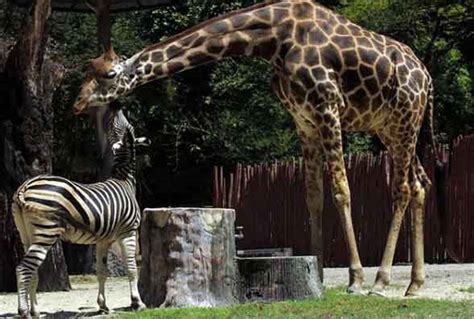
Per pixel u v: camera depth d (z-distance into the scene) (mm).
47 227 9188
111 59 10539
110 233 9781
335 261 17906
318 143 11211
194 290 9992
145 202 26516
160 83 24094
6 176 14641
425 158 17484
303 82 10664
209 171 26250
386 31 24734
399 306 9641
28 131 14508
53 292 13938
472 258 17719
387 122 11250
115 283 15875
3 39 18750
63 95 21156
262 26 10852
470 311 9328
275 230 18469
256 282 10172
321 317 8906
